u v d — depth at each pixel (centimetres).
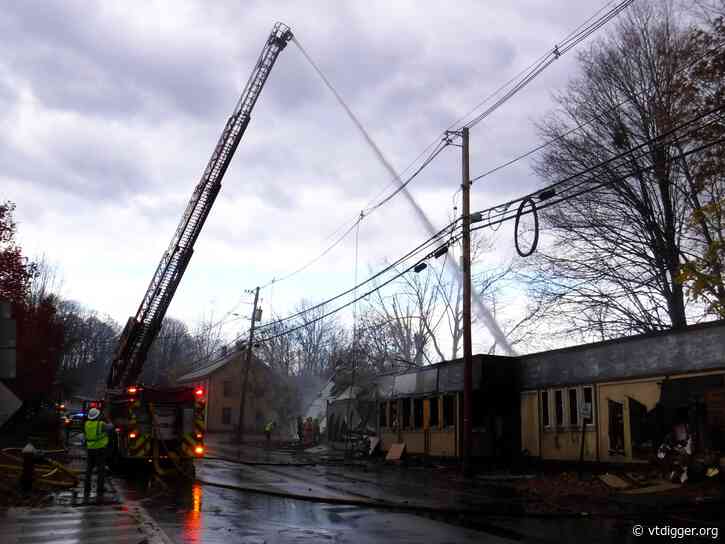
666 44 2458
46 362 4047
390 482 1883
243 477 1992
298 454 3438
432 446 2686
